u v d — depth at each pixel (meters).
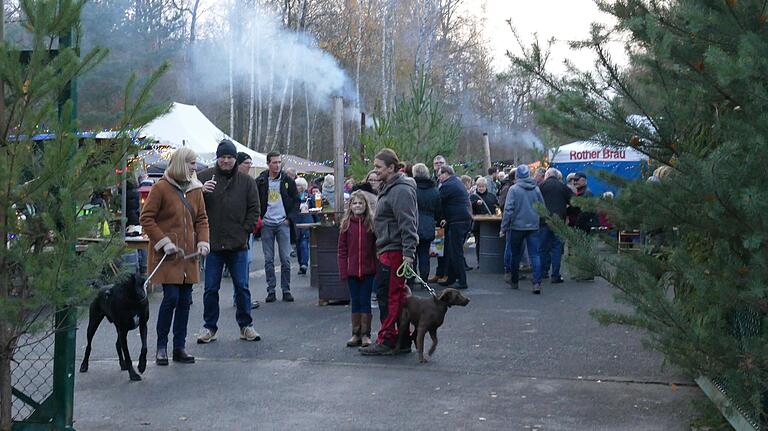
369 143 16.39
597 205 4.39
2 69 3.97
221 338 8.77
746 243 3.65
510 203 12.45
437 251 16.16
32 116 4.10
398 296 7.72
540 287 12.57
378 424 5.56
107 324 9.80
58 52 4.36
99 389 6.57
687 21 3.93
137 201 12.59
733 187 3.66
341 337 8.80
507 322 9.62
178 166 7.54
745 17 3.79
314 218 17.08
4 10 4.23
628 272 4.16
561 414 5.75
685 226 3.99
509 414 5.76
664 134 4.37
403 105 18.20
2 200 4.02
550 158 22.83
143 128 4.43
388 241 7.72
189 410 5.93
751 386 3.90
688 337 3.94
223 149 8.40
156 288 12.60
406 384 6.67
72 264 4.13
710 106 4.29
